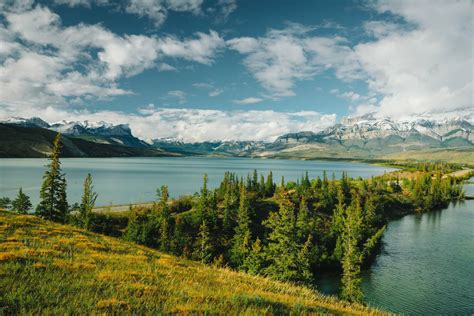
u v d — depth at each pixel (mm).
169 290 15141
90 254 21062
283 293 19375
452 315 58094
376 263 83312
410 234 113250
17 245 19984
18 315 10445
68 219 81562
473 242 102875
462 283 71562
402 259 86375
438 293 66625
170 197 167000
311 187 161750
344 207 133500
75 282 14297
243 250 73250
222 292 16062
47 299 11922
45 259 17547
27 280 13609
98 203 143000
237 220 96688
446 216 149250
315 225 101938
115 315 11398
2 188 174125
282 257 59062
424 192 183000
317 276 75750
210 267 25828
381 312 20328
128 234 78062
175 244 73688
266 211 121500
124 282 15328
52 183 64062
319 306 16844
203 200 98250
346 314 16609
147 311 12055
